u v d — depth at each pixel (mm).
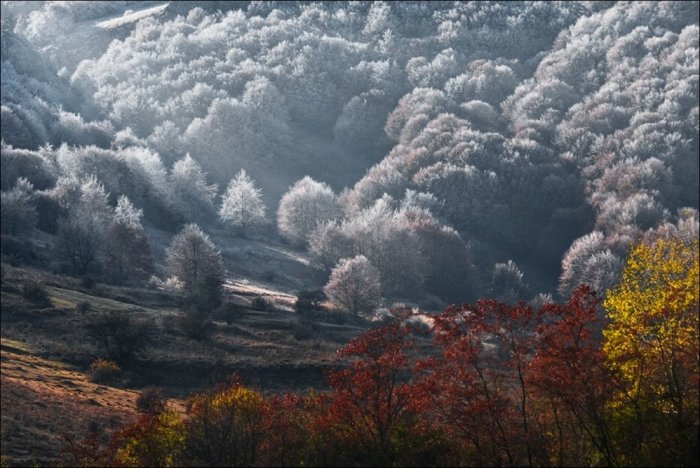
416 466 31562
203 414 36312
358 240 140625
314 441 33406
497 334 31609
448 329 32375
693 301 30219
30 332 79125
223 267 121125
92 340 78312
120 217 129000
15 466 43469
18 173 146000
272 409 36344
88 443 42281
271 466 34062
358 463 32375
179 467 35062
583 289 31016
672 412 29859
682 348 30016
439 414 32094
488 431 30438
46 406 55125
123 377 71562
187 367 76375
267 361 79875
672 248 33312
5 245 110000
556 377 29641
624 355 29781
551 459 30609
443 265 144750
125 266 114938
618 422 30016
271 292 121000
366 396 33000
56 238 117250
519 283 148125
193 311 88875
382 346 34062
